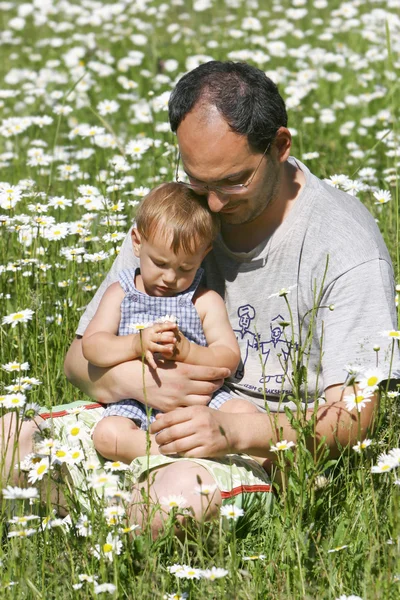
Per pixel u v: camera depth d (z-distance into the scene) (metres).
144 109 8.85
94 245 5.87
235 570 3.12
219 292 4.18
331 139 8.55
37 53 12.88
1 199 5.53
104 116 9.17
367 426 3.74
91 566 3.25
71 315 5.25
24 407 3.61
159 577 3.26
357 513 3.54
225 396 4.03
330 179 5.57
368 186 6.52
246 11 13.92
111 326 4.15
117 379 3.99
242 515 3.51
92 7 14.66
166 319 3.92
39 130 8.28
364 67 10.38
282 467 3.48
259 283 4.05
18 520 3.26
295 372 3.56
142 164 7.87
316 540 3.38
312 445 3.71
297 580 3.17
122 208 5.87
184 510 3.52
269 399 4.09
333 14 12.88
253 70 3.82
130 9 14.22
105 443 3.88
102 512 3.22
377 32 11.79
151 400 3.95
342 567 3.21
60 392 4.88
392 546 3.16
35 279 5.43
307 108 9.21
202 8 13.86
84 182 7.34
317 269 3.92
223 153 3.70
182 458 3.68
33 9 14.77
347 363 3.75
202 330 4.12
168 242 3.95
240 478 3.65
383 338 3.76
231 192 3.78
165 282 4.06
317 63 10.48
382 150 8.13
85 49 11.93
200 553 3.22
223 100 3.69
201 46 11.88
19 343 4.16
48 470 3.38
